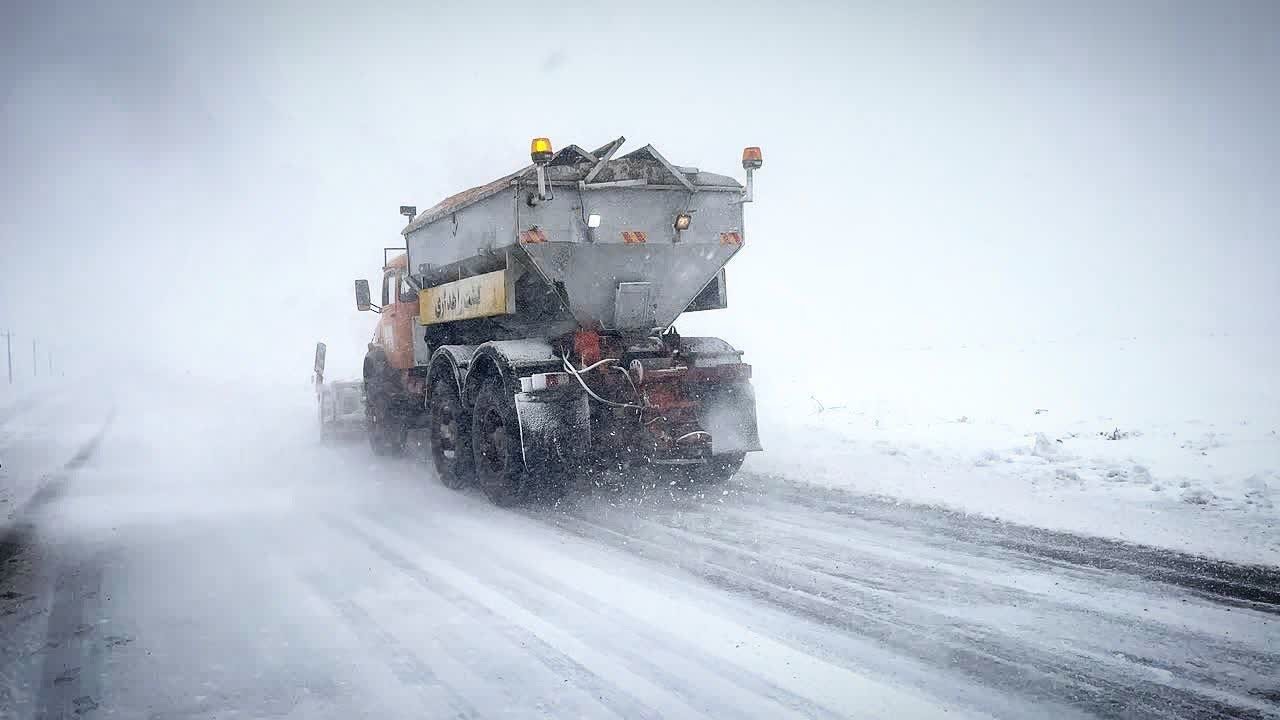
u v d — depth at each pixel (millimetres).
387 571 5156
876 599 4367
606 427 7426
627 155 7496
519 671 3447
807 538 5781
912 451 9484
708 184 7891
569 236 7340
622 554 5469
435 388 8969
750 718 2967
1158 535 5473
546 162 6934
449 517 6992
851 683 3275
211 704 3195
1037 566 4914
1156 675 3316
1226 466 8016
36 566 5508
